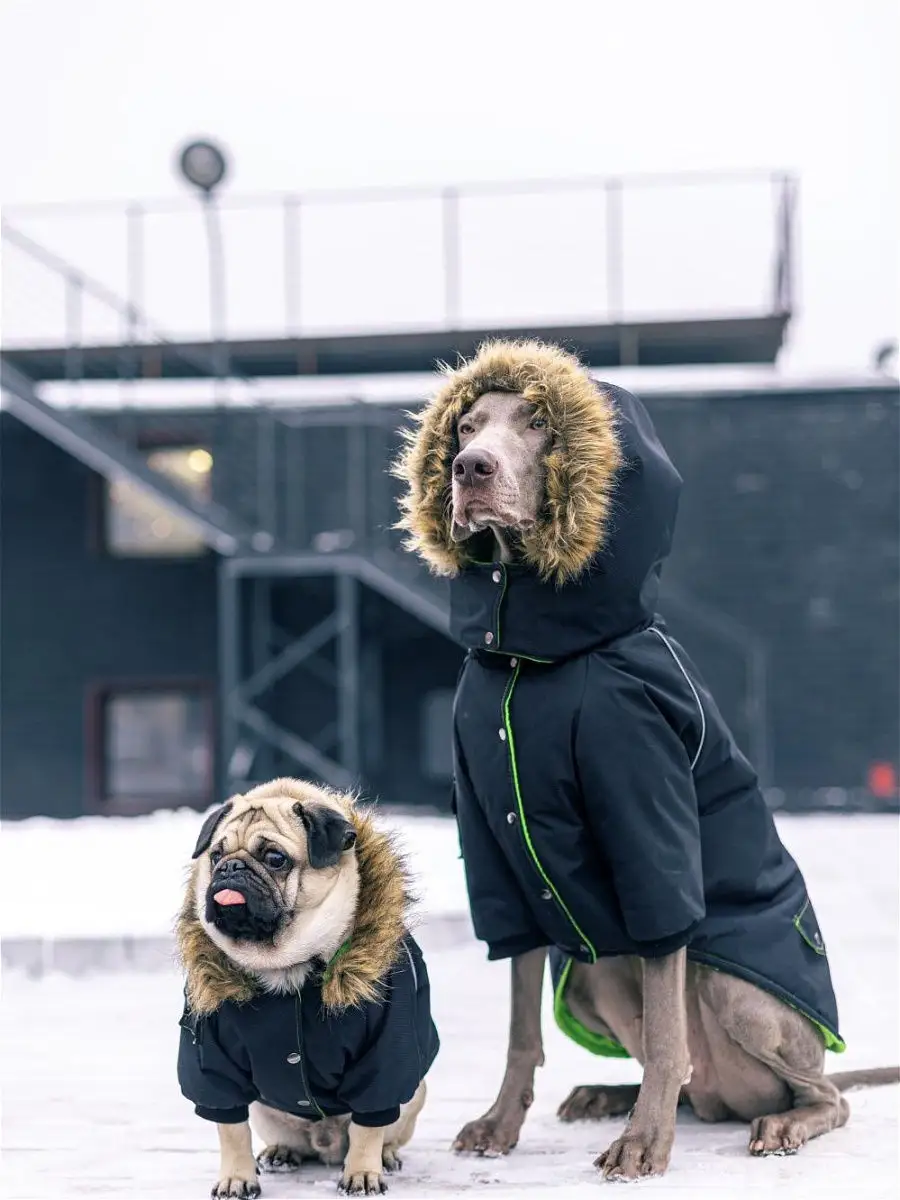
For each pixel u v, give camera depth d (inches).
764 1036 156.1
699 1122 169.9
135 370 674.2
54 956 284.4
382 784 662.5
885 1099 178.4
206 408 639.8
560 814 152.1
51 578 687.7
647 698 151.7
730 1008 156.4
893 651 633.0
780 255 636.1
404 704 664.4
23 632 685.9
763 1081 162.4
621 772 149.1
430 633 665.0
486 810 157.9
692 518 639.1
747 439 639.8
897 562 634.8
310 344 641.6
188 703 693.3
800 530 637.3
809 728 634.2
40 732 681.6
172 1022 238.7
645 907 147.9
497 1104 161.3
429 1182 145.8
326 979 135.7
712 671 635.5
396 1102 140.0
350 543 607.8
